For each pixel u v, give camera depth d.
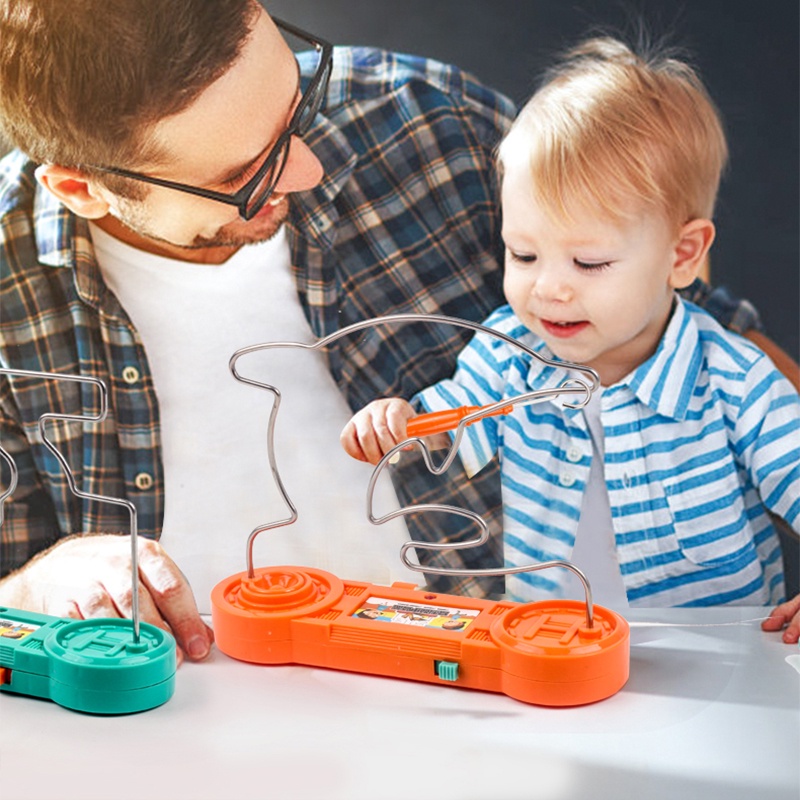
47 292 0.93
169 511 0.96
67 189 0.90
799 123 0.93
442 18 0.93
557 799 0.56
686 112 0.87
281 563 0.96
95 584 0.80
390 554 0.95
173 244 0.92
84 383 0.94
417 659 0.68
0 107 0.85
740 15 0.91
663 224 0.87
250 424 0.96
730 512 0.92
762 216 0.96
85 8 0.79
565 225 0.86
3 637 0.70
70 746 0.62
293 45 0.91
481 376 0.94
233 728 0.64
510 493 0.95
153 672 0.66
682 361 0.91
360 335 0.95
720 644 0.73
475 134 0.94
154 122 0.83
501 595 0.95
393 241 0.94
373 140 0.93
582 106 0.86
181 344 0.94
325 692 0.68
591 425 0.93
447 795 0.57
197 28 0.81
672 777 0.58
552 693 0.64
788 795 0.56
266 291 0.94
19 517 0.95
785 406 0.91
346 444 0.88
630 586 0.94
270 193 0.89
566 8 0.92
